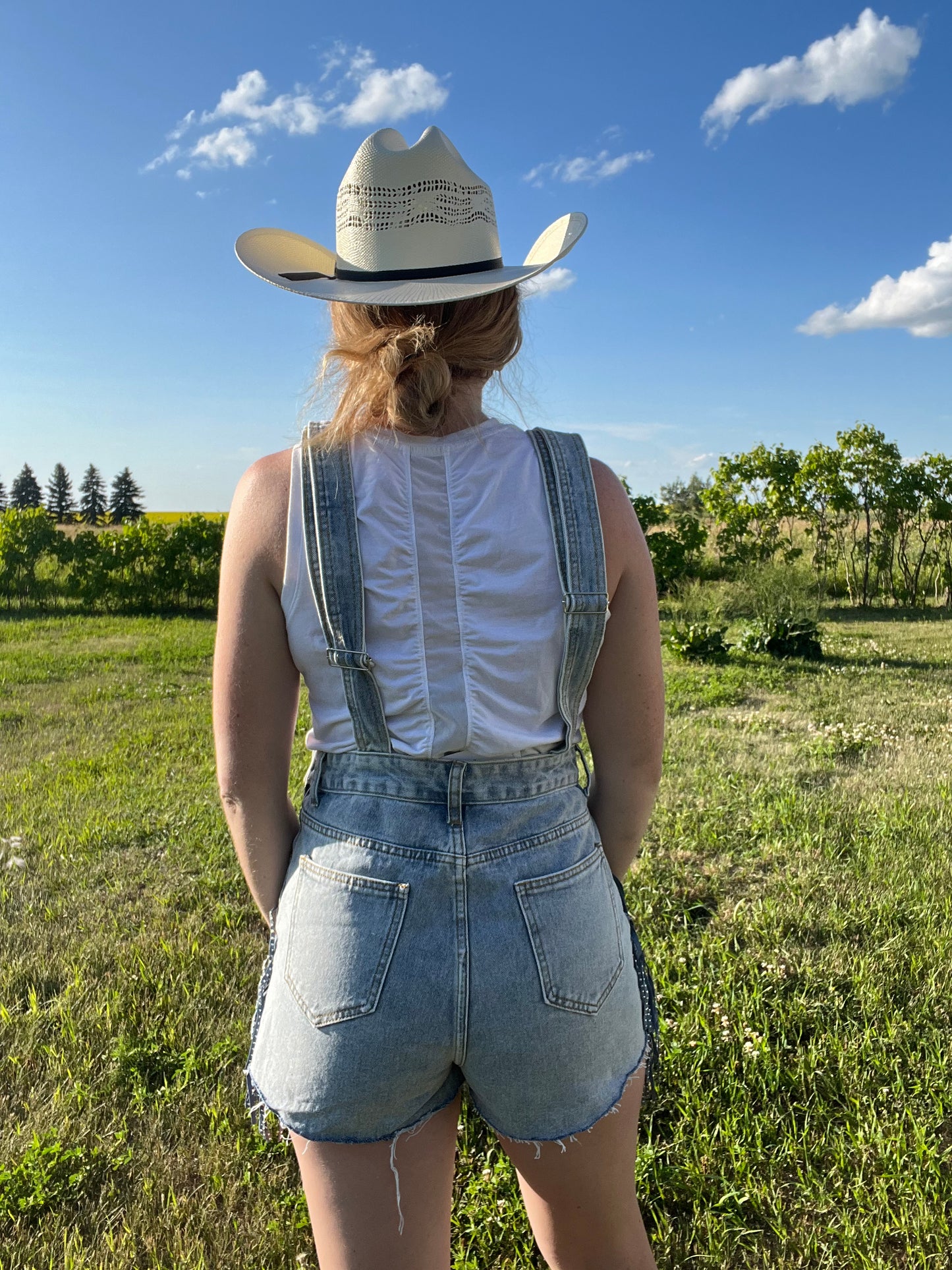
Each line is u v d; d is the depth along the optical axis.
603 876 1.07
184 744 6.48
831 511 19.16
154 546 17.06
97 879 3.91
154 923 3.43
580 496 1.02
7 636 13.16
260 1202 2.02
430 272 1.05
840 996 2.78
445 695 0.99
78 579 16.97
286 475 1.02
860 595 19.47
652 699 1.11
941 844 4.08
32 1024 2.70
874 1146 2.12
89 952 3.20
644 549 1.09
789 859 3.95
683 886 3.65
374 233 1.06
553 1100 0.99
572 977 0.98
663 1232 1.92
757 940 3.21
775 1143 2.17
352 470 1.00
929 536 18.89
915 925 3.24
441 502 0.99
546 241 1.24
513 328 1.09
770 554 19.45
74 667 10.12
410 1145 1.01
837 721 7.12
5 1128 2.27
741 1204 1.98
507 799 1.00
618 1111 1.03
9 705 7.88
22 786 5.31
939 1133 2.21
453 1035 0.96
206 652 11.30
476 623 0.99
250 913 3.52
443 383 0.98
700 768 5.57
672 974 2.93
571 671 1.02
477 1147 2.18
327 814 1.03
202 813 4.77
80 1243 1.92
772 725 7.04
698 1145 2.14
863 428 18.75
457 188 1.06
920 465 18.36
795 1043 2.58
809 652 10.95
